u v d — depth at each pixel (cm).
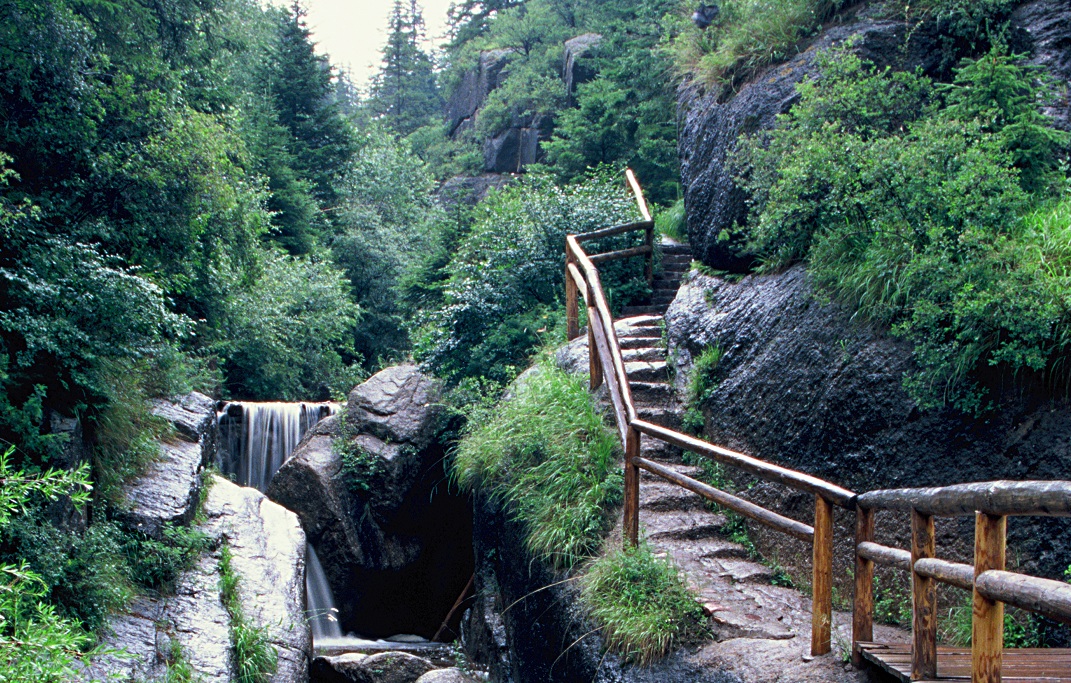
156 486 767
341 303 2006
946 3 743
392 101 5919
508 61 3822
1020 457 419
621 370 602
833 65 702
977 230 471
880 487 496
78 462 626
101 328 636
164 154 734
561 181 1759
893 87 685
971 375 457
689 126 969
